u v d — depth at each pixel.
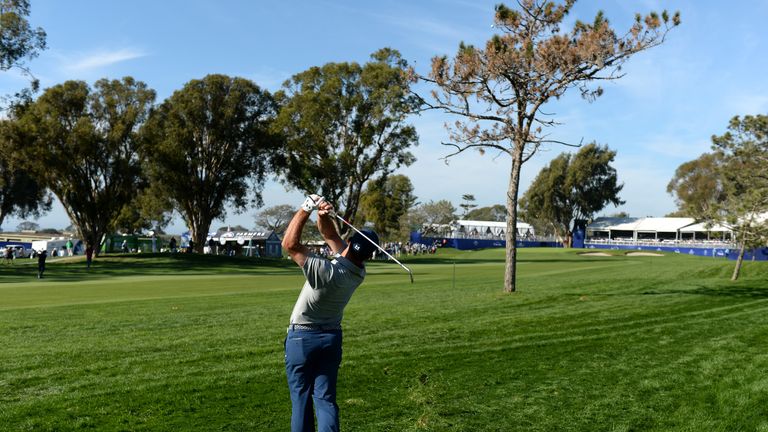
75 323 12.53
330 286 4.46
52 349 9.43
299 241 4.52
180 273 39.81
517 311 14.47
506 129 18.89
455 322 12.48
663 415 6.20
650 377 7.74
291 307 15.88
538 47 17.17
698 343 10.12
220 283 27.64
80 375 7.68
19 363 8.38
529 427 5.82
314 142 58.69
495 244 109.19
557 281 26.27
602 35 16.50
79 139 52.78
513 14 17.69
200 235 62.75
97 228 58.34
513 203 19.50
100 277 33.81
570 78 17.52
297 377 4.61
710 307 15.55
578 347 9.69
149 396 6.70
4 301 18.19
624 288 21.64
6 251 61.59
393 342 10.07
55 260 56.72
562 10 17.56
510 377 7.68
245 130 60.78
